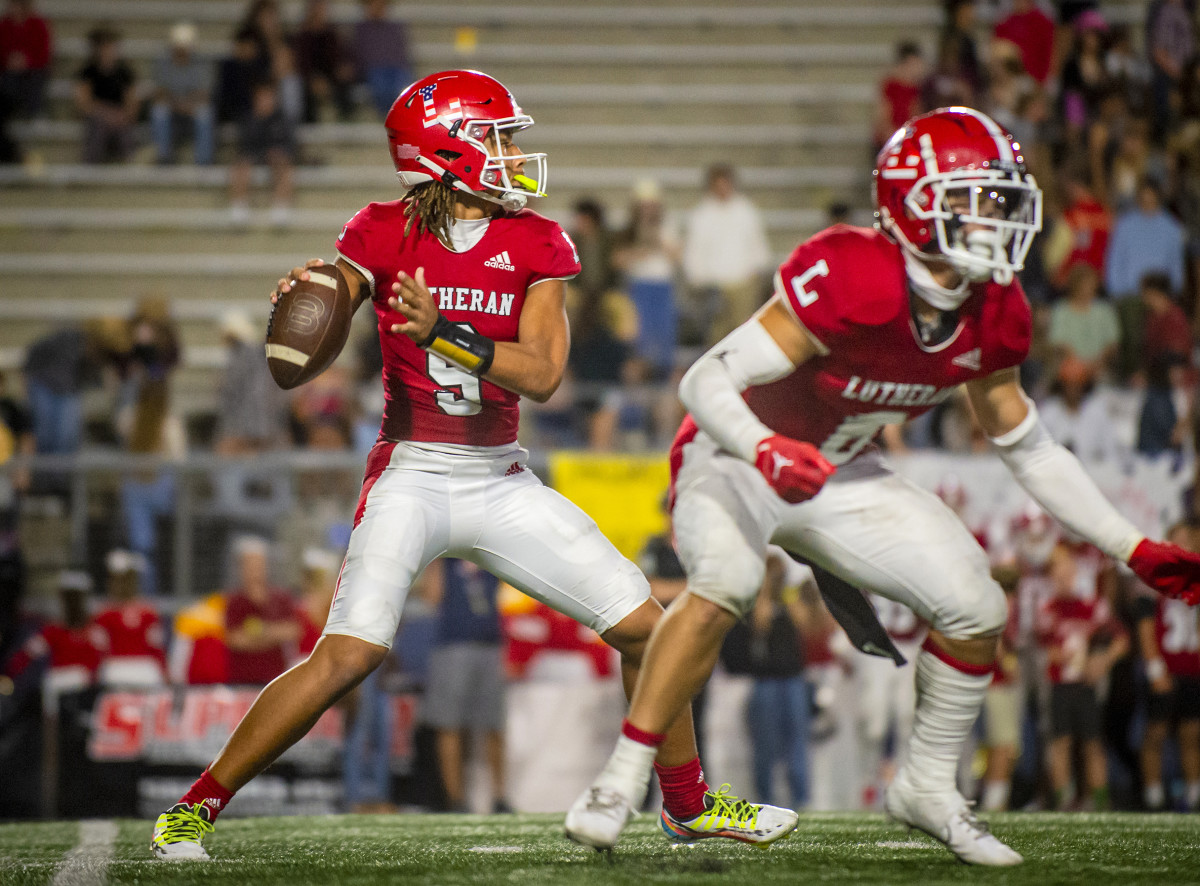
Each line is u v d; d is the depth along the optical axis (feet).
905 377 30.96
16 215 115.34
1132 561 32.30
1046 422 78.74
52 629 68.69
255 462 73.77
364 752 68.80
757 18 131.34
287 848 35.55
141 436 87.15
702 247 100.58
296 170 117.91
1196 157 110.01
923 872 30.22
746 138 124.26
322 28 118.42
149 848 36.60
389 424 33.50
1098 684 74.18
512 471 33.58
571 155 123.03
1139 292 96.58
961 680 32.01
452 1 130.93
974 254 29.27
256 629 69.67
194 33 128.26
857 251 29.96
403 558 32.24
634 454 72.69
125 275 113.39
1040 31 114.73
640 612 33.12
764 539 31.55
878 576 32.01
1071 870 30.63
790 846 35.32
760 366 30.48
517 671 71.67
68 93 123.24
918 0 132.36
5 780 66.64
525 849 34.73
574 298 90.48
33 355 89.51
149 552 72.33
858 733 72.49
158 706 68.13
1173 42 117.19
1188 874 29.99
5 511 71.77
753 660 70.95
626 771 30.35
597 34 130.62
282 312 31.76
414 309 29.60
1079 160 105.29
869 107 127.95
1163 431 78.79
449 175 32.12
